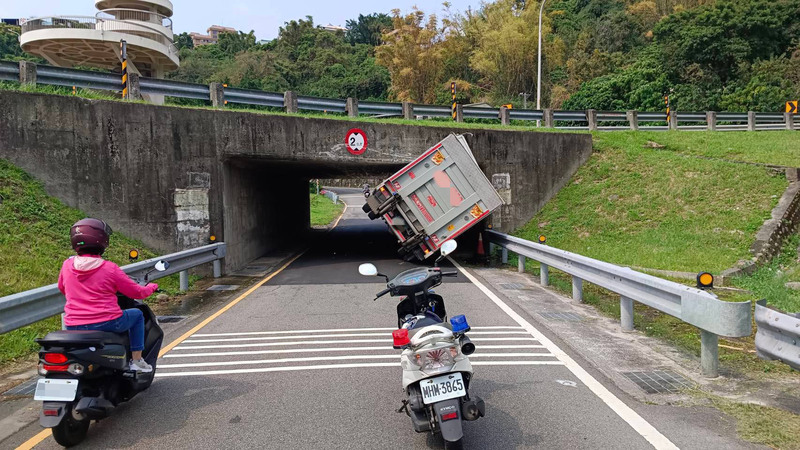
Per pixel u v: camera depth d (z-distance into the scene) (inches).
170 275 460.1
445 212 563.8
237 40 3688.5
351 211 1742.1
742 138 911.7
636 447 167.3
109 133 512.4
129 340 196.9
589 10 2684.5
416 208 565.0
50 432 187.9
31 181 484.1
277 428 187.8
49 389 166.9
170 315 373.1
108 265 188.5
